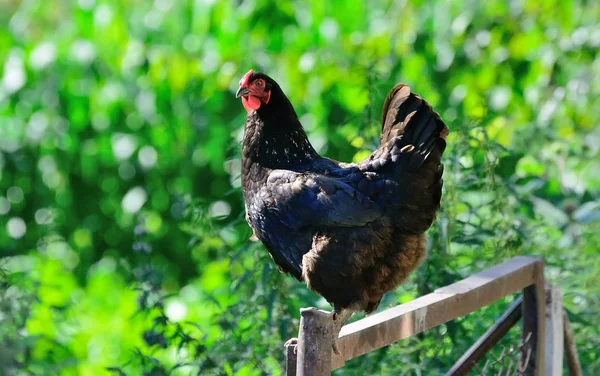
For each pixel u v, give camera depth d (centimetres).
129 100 1382
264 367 846
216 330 1013
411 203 699
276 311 865
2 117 1406
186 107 1368
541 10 1386
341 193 703
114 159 1420
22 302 916
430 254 898
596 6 1455
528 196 1031
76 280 1457
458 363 767
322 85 1314
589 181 1319
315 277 712
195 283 1419
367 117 988
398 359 861
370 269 707
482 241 905
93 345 1339
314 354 569
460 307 715
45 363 923
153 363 849
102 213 1449
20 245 1418
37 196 1425
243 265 917
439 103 1327
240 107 1337
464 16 1363
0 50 1441
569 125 1384
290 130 761
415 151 693
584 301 974
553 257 995
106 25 1378
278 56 1359
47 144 1409
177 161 1405
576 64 1438
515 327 914
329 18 1364
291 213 716
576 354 855
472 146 968
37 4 1473
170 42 1373
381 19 1406
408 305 678
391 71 1315
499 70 1388
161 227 1414
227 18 1343
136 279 1021
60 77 1386
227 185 1368
